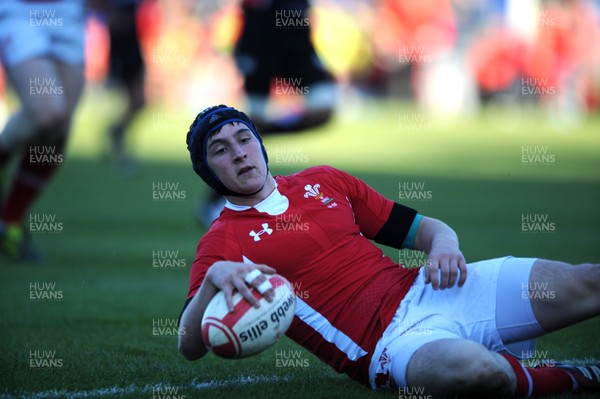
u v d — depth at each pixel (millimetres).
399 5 87062
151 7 77625
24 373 13727
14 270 23938
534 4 83938
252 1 32969
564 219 33312
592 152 58281
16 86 24828
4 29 25016
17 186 25094
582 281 11672
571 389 11555
